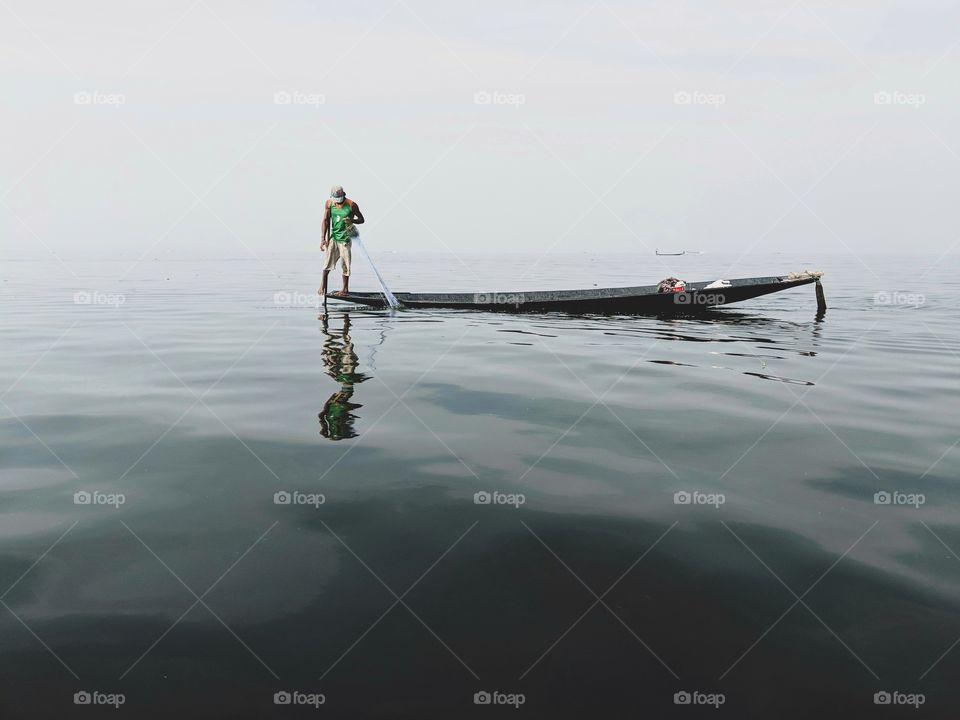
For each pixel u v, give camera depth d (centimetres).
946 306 1232
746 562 246
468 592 226
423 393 510
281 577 234
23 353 695
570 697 175
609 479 330
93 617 209
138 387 531
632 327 916
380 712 169
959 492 314
